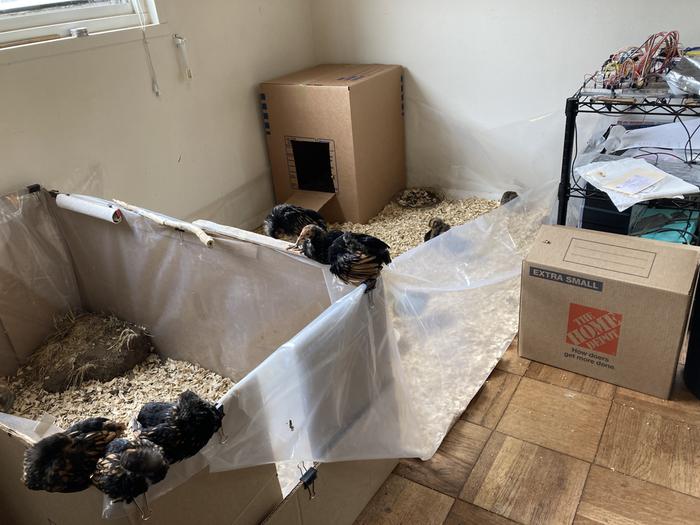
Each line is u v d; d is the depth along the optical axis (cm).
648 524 130
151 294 191
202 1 235
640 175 194
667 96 191
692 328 158
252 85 270
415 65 282
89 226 192
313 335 108
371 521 137
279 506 113
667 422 155
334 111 255
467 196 297
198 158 250
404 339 155
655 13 222
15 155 184
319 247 132
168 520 90
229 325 176
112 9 210
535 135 266
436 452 153
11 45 182
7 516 126
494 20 253
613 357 166
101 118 206
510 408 165
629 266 157
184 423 87
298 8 288
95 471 83
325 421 119
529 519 134
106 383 189
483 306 196
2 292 190
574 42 241
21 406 182
